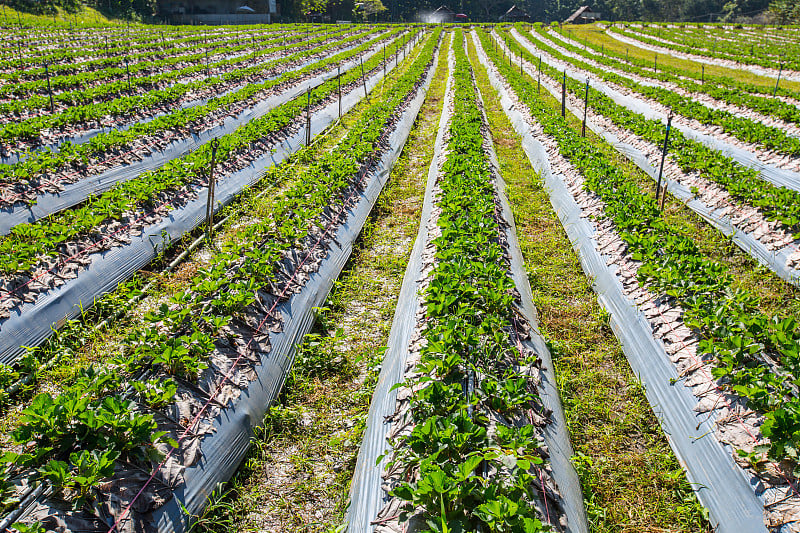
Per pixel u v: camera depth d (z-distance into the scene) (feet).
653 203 38.19
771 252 35.55
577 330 29.66
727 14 356.38
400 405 20.65
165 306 24.08
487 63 143.84
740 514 17.74
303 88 93.91
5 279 27.73
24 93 68.69
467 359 21.43
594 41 217.56
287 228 33.22
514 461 16.07
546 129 60.08
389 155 56.70
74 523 15.70
